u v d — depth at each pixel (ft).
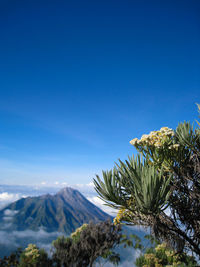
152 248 12.50
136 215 5.05
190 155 5.90
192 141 5.60
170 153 5.52
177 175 5.52
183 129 5.77
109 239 12.40
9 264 8.13
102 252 12.07
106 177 5.07
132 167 4.80
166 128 5.80
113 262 11.64
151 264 11.09
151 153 5.80
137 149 5.87
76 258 11.88
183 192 5.43
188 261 10.05
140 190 4.36
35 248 10.76
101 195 5.52
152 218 4.50
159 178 4.25
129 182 4.84
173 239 4.80
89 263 12.47
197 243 4.77
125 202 5.07
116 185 5.21
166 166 5.71
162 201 4.33
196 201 5.08
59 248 12.02
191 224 4.94
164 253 11.68
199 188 5.25
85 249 12.33
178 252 4.87
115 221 5.40
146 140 5.56
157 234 4.43
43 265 9.59
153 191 4.08
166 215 5.02
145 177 4.20
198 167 5.35
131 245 12.05
